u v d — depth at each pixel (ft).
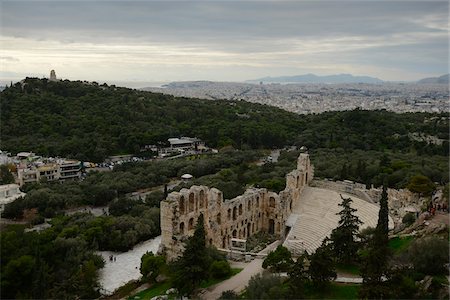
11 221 450.71
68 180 580.71
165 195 442.91
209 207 319.27
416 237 270.87
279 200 366.63
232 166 615.98
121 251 369.30
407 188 369.91
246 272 273.33
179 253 285.23
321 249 224.94
